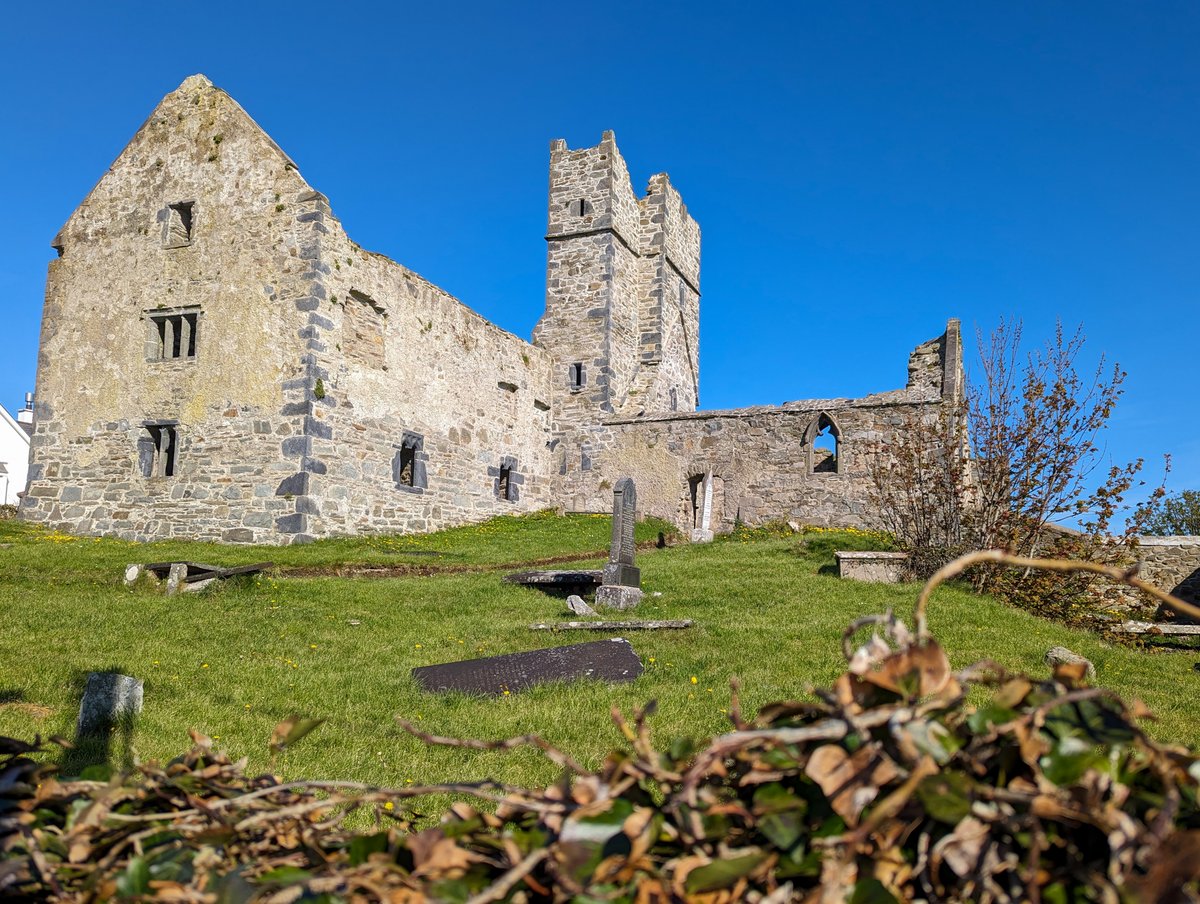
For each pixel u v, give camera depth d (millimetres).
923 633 1715
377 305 22391
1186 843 1285
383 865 1679
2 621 10492
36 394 22703
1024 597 13352
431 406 24375
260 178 21344
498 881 1531
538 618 11883
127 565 14852
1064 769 1525
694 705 7414
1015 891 1448
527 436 29250
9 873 1734
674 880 1521
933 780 1477
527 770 5781
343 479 20969
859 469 25547
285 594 13188
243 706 7445
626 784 1687
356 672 8836
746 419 27469
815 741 1677
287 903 1648
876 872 1495
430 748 6309
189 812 1977
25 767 2062
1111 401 13602
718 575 15438
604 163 31734
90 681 6668
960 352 25828
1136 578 1732
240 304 21016
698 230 38062
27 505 22250
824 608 12195
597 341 30719
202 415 20969
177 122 22516
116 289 22359
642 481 28875
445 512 24688
